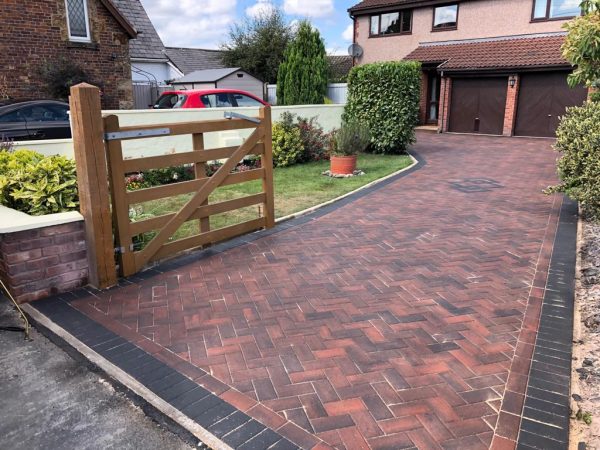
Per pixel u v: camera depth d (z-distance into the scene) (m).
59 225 4.41
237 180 5.94
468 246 5.71
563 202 7.72
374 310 4.13
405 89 12.84
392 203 7.82
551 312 4.06
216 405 2.93
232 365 3.34
